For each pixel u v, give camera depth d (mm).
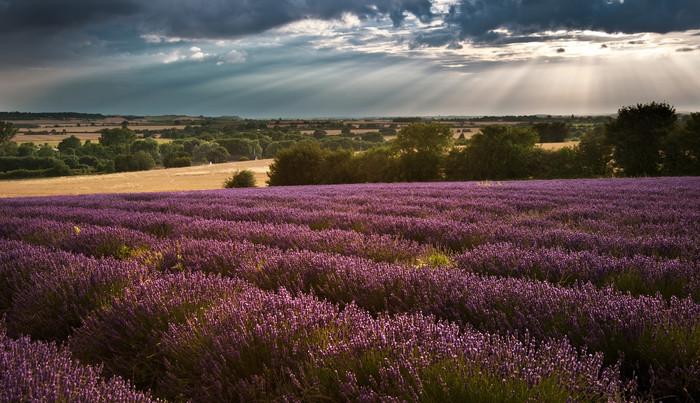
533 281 3660
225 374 2453
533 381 1937
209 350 2594
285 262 4438
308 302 3156
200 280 3865
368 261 4465
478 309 3020
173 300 3363
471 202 10047
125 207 11773
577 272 3906
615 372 2035
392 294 3389
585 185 15844
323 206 10320
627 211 7738
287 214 8633
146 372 2936
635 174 39438
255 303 3127
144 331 3146
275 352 2451
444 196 12375
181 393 2461
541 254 4398
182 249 5293
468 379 2004
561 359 2125
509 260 4281
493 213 8469
